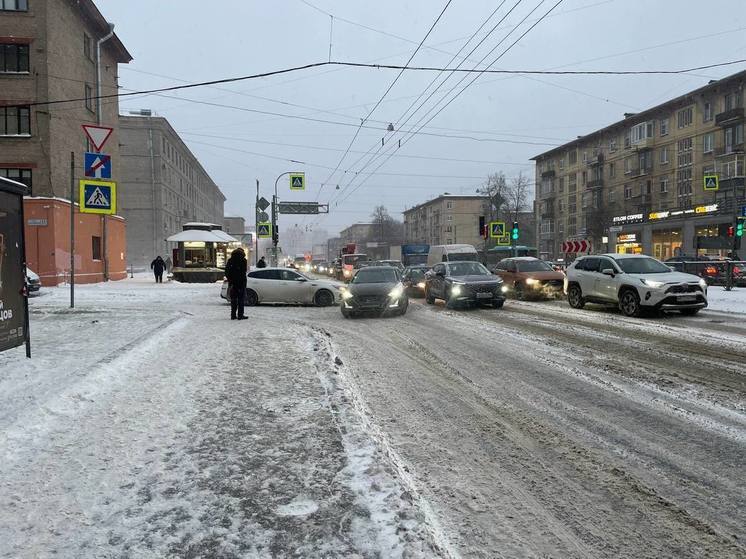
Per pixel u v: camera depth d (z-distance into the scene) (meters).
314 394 5.24
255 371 6.24
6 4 24.17
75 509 2.90
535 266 18.02
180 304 16.36
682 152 46.66
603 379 6.13
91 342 7.95
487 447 4.04
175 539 2.61
